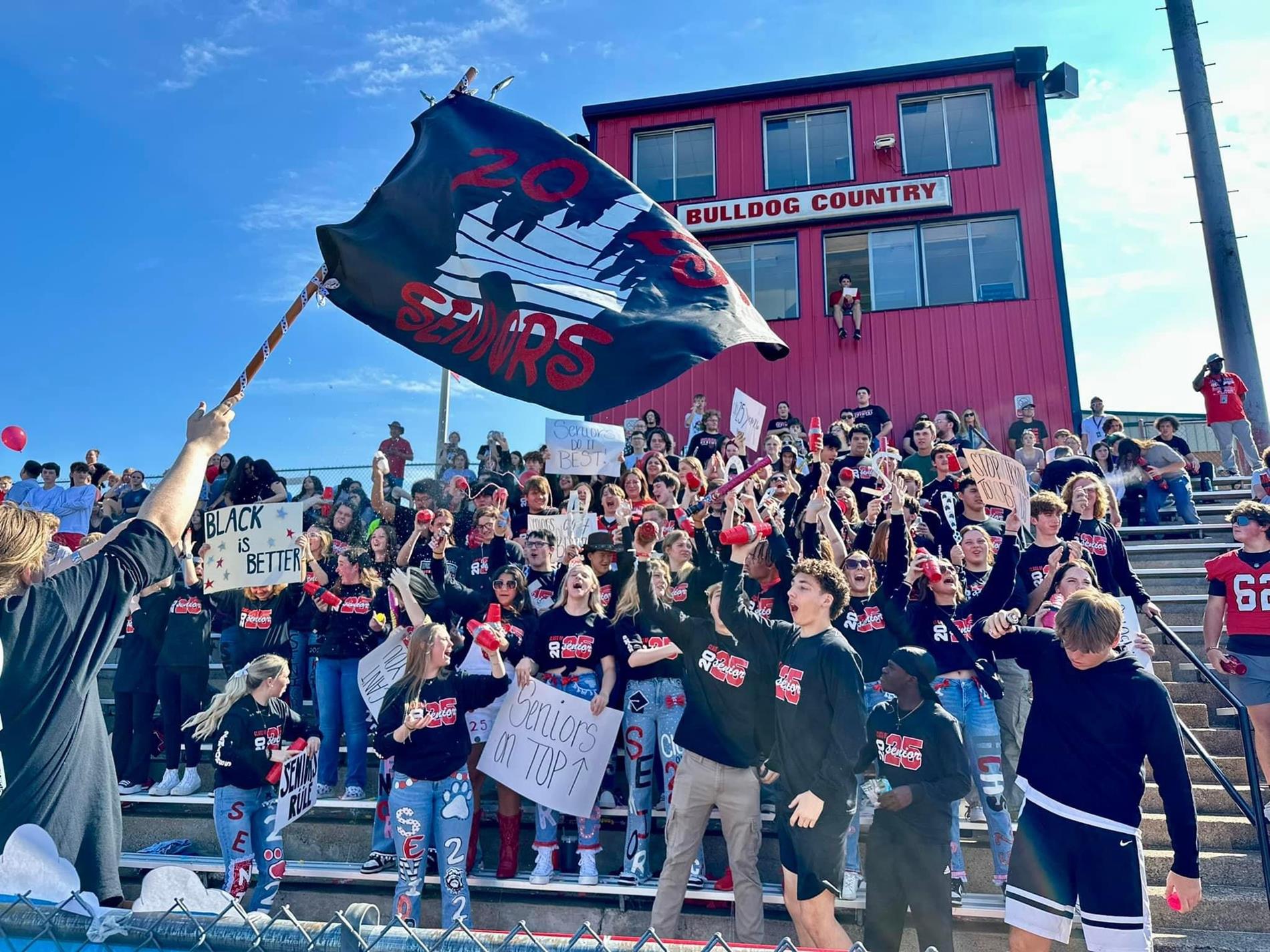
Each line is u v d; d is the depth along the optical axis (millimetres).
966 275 17391
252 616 7277
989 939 4965
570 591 6074
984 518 7227
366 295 4617
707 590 5160
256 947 1834
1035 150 17469
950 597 5531
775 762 4688
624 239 4934
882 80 18312
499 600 6453
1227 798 5809
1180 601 8352
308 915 5809
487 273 4746
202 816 6637
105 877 1951
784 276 18219
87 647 1921
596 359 4633
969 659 5398
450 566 7008
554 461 7434
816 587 4418
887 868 4383
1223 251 15281
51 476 11477
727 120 19031
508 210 4891
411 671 5238
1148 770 6180
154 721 7320
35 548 1901
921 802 4309
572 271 4812
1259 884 5199
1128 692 3721
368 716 6766
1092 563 5953
